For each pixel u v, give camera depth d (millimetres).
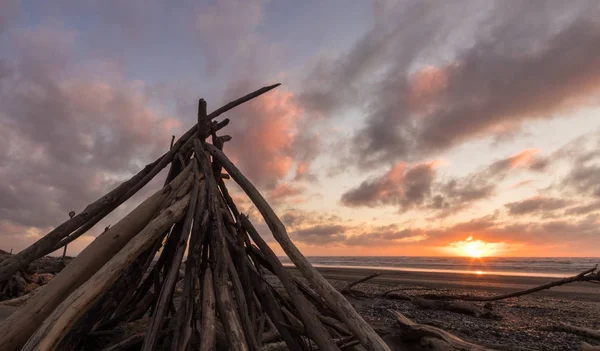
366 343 2398
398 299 11703
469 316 8758
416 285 17484
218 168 4797
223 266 3197
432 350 4766
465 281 19719
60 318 2191
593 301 12094
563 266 47094
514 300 12367
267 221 3588
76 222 4094
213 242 3469
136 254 2840
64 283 2791
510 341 6176
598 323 8070
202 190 3920
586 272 9000
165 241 4375
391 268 43812
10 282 7371
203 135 4984
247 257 3980
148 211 3461
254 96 5547
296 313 3941
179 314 2822
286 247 3275
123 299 4094
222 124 5457
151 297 4488
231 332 2600
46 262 13844
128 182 4637
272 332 3938
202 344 2486
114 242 3141
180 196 3773
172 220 3320
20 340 2492
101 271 2570
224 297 2898
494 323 7848
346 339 3564
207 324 2658
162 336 3592
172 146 5152
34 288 7926
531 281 19469
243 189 4016
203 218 3520
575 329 6750
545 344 5984
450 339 4836
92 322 3320
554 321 8203
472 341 6098
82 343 3391
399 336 5562
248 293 3445
